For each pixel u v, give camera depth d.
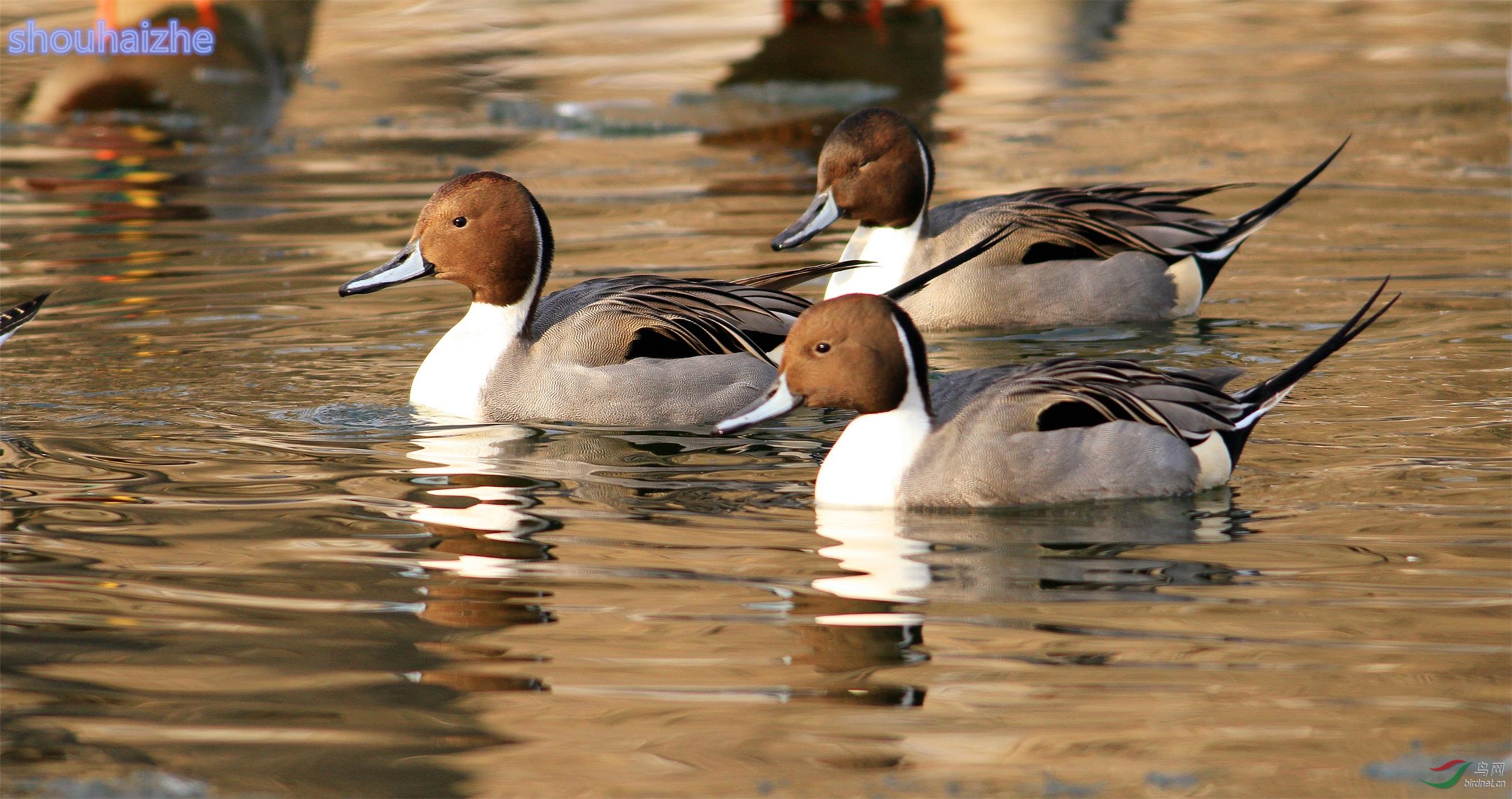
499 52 30.81
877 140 15.74
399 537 9.85
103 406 12.71
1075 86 27.92
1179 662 7.97
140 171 22.16
